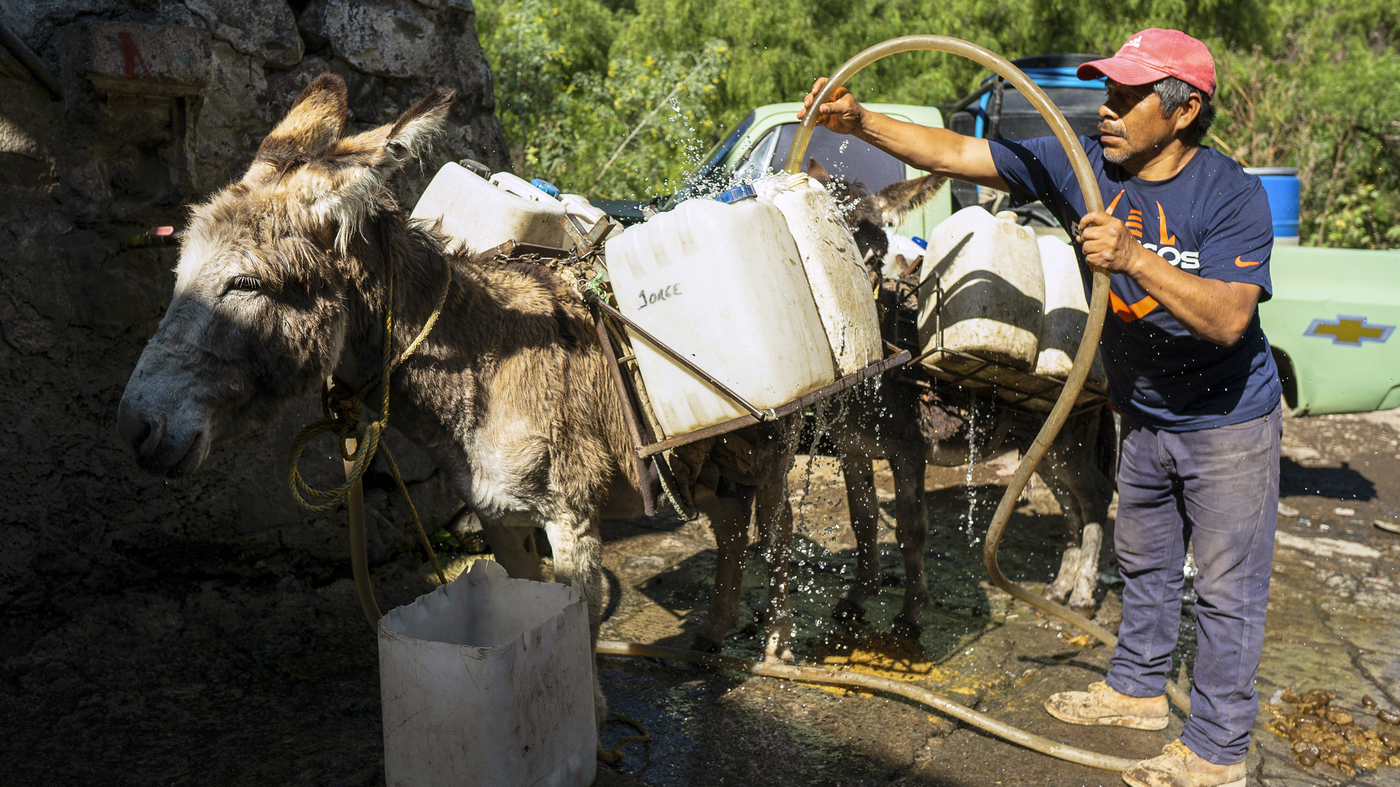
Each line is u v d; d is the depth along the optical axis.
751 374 2.52
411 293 2.60
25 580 3.36
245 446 3.79
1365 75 11.52
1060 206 3.17
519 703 2.31
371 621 3.14
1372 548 5.34
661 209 5.84
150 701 3.13
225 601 3.74
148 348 2.24
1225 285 2.58
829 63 13.26
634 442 2.77
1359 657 4.01
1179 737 3.06
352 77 4.18
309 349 2.38
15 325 3.28
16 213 3.29
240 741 2.97
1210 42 12.46
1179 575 3.27
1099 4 12.73
